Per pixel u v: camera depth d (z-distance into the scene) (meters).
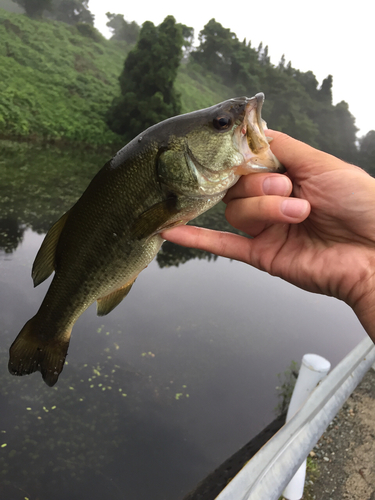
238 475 0.32
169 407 0.57
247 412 0.58
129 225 0.30
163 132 0.28
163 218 0.29
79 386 0.57
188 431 0.53
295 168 0.27
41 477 0.44
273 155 0.27
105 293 0.32
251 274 1.15
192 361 0.68
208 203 0.28
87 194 0.31
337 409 0.40
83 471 0.46
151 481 0.46
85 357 0.64
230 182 0.27
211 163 0.27
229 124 0.27
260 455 0.33
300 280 0.28
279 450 0.33
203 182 0.28
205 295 0.94
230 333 0.79
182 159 0.28
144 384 0.60
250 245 0.30
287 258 0.29
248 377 0.66
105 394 0.57
